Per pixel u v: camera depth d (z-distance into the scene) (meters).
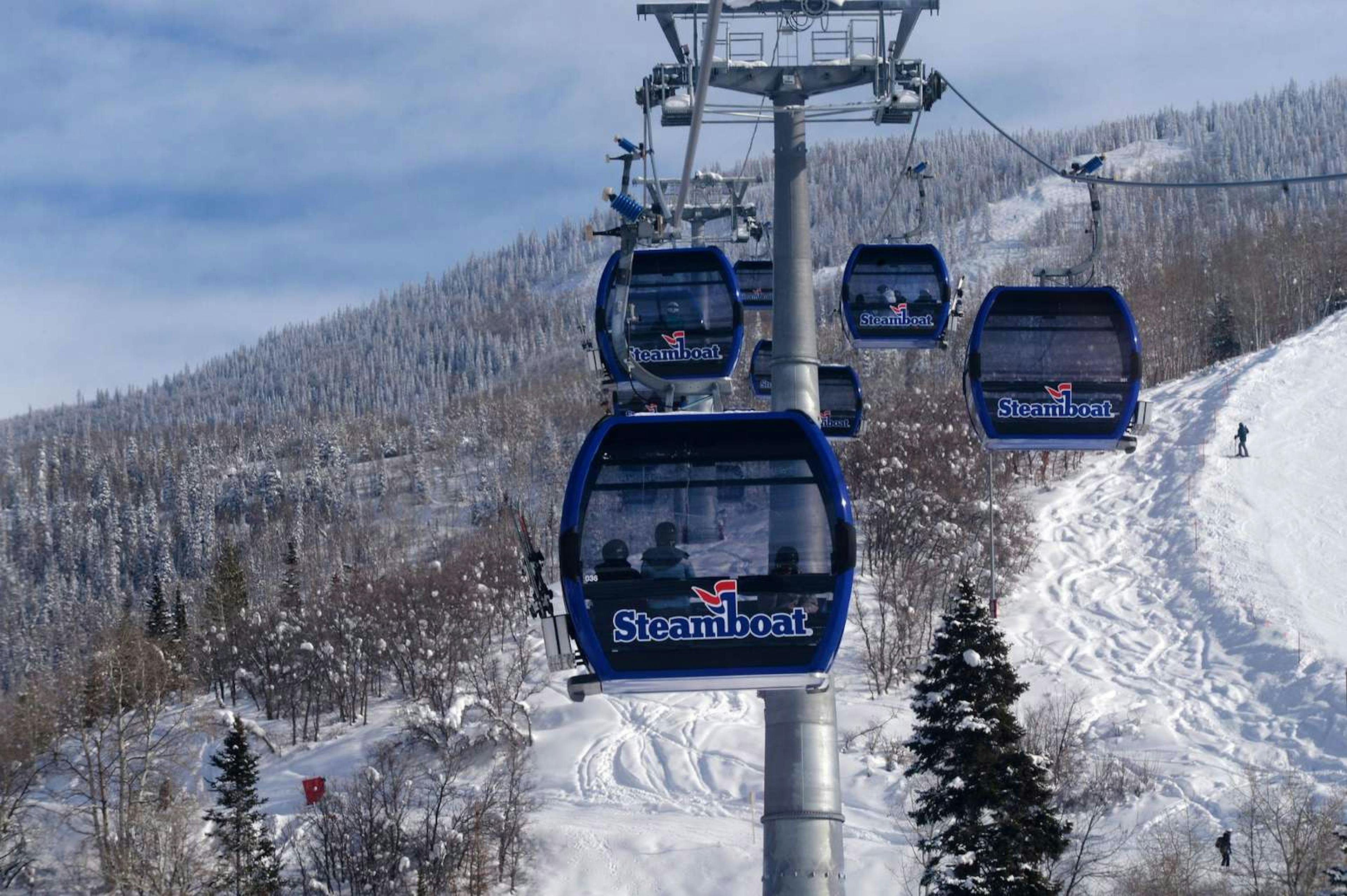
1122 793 54.31
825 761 13.91
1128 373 21.69
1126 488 103.81
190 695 92.38
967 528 90.50
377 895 54.78
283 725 93.50
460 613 93.69
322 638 97.19
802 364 15.16
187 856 56.03
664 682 13.04
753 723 73.75
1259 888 43.22
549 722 75.50
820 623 13.02
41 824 67.75
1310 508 93.56
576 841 57.91
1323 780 56.16
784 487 13.25
